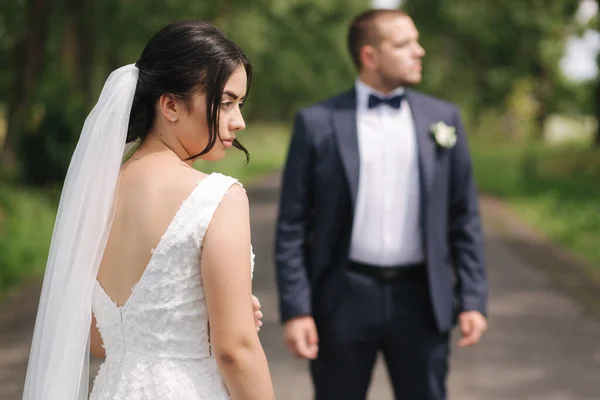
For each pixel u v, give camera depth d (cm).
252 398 221
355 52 407
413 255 393
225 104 231
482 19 4547
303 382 702
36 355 246
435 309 386
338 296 393
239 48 233
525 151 3916
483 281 403
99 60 2950
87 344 241
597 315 968
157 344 225
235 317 219
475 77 5062
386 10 402
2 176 2002
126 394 227
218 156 237
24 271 1185
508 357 789
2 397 658
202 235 220
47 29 2283
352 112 402
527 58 4856
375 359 400
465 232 404
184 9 2659
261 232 1684
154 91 230
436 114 404
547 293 1099
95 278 235
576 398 665
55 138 2012
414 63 400
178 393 223
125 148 250
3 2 2480
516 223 1930
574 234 1644
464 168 402
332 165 394
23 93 2239
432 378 392
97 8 2569
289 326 396
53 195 1955
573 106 5522
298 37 3778
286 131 7250
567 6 2952
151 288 223
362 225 392
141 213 228
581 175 2883
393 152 395
